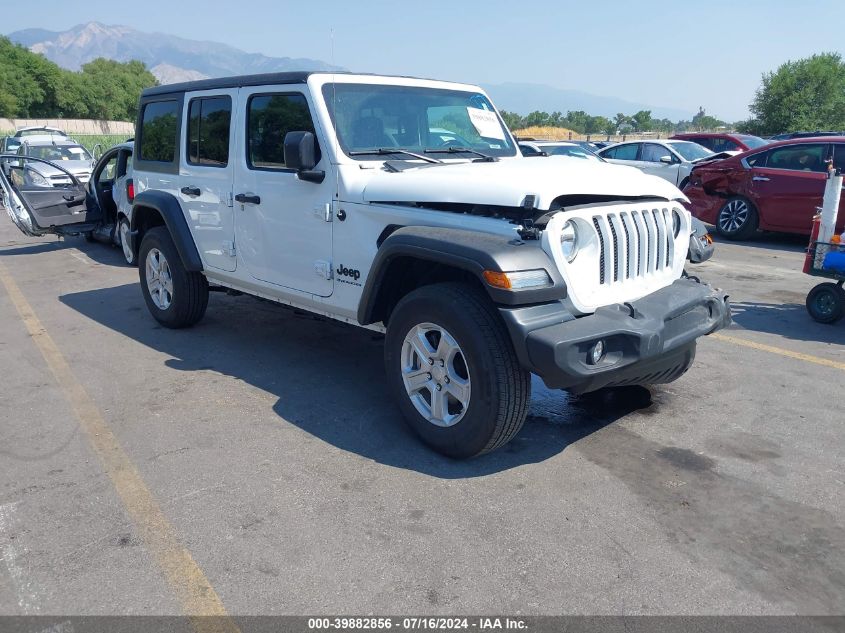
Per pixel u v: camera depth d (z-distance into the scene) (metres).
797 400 4.62
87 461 3.83
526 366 3.30
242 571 2.86
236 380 5.06
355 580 2.79
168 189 5.98
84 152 19.47
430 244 3.54
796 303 7.17
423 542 3.04
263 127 4.85
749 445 3.97
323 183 4.38
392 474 3.64
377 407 4.55
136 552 3.00
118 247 11.21
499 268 3.22
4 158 10.09
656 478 3.59
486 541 3.04
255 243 5.05
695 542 3.04
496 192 3.53
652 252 3.90
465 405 3.61
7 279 8.91
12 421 4.38
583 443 4.00
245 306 7.27
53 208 10.47
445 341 3.65
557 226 3.38
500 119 5.39
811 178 10.09
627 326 3.42
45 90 89.31
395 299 4.23
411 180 3.94
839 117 44.25
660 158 13.91
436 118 4.90
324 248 4.48
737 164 10.95
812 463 3.75
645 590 2.73
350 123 4.44
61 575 2.85
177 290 6.03
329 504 3.35
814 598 2.68
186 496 3.44
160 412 4.49
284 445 3.99
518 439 4.06
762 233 11.95
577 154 15.02
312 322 6.64
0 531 3.17
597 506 3.32
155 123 6.14
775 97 45.16
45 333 6.36
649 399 4.66
